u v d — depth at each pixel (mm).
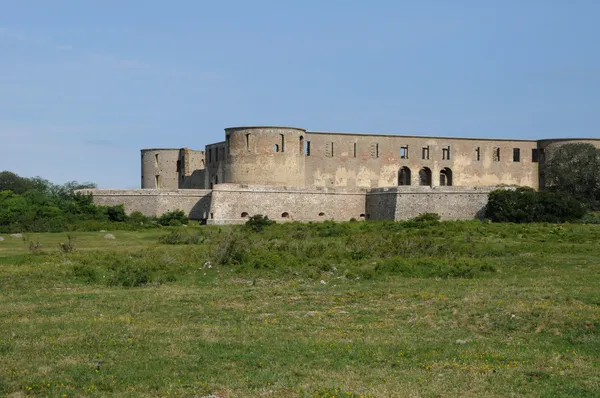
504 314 25641
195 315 27203
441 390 17203
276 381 18094
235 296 31500
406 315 26656
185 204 87250
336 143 100375
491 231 64000
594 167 99312
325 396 16641
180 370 19250
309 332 23859
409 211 84688
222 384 17875
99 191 88000
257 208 85875
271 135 92062
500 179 108438
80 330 24250
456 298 29438
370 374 18719
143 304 29562
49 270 39094
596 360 19969
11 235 67188
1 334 23688
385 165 102750
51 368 19344
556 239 56812
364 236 55094
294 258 42375
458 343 22219
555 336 22969
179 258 43344
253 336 23203
